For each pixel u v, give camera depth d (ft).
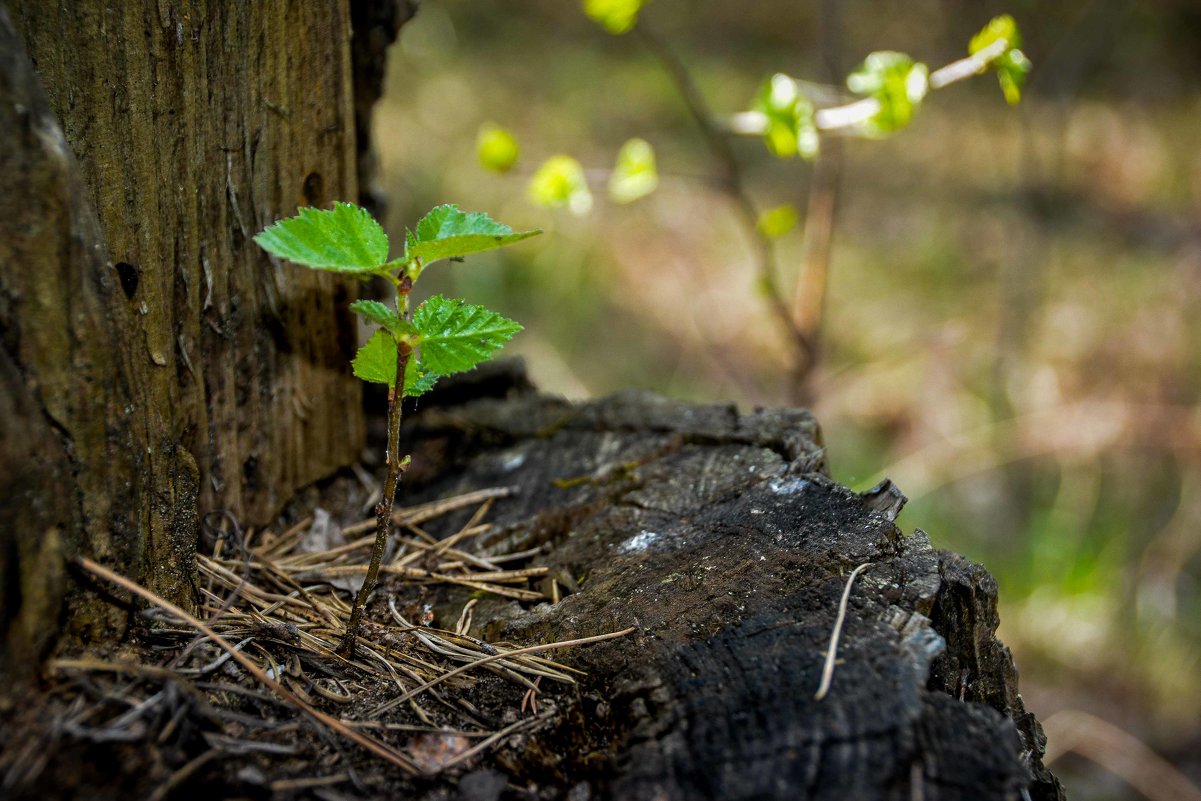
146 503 1.82
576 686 1.85
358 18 2.20
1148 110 7.73
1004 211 6.52
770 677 1.77
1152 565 4.47
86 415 1.74
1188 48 8.47
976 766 1.69
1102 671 4.17
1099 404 5.09
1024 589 4.47
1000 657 1.89
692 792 1.70
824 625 1.81
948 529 4.62
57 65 1.79
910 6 8.59
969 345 5.46
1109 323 5.66
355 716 1.81
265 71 1.96
